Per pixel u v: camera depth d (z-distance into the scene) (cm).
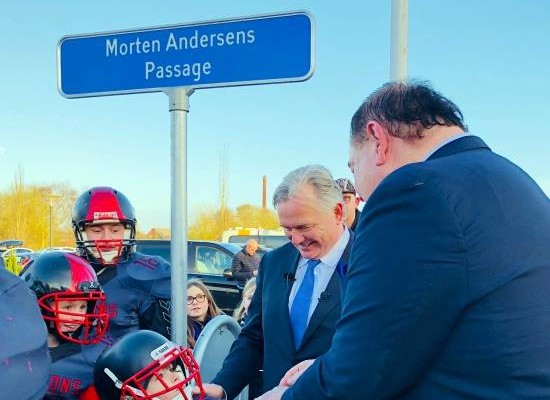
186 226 235
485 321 117
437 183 125
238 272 838
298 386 139
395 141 146
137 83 239
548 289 120
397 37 331
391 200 128
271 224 4178
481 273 118
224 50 228
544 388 114
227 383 232
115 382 172
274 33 223
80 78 247
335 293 215
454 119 145
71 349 204
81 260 208
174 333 234
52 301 197
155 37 236
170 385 176
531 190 132
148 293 261
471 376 119
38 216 4272
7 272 123
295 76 221
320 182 215
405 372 121
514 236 121
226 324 256
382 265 123
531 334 116
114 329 249
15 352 110
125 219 261
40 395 115
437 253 119
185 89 233
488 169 130
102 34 243
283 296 228
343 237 224
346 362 125
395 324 120
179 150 234
